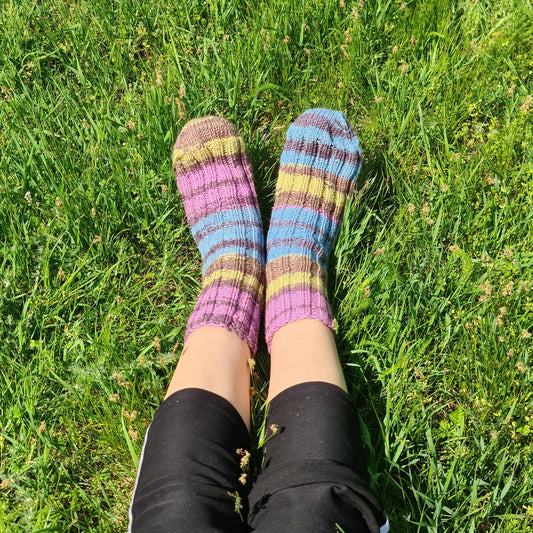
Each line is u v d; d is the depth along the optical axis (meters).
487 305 0.72
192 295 0.80
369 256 0.80
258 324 0.72
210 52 1.02
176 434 0.54
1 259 0.82
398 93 0.94
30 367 0.73
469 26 1.02
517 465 0.65
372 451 0.64
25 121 0.93
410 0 1.02
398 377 0.70
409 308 0.74
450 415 0.68
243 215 0.84
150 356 0.72
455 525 0.60
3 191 0.84
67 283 0.78
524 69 0.98
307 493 0.50
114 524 0.63
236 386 0.62
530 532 0.59
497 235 0.80
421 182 0.88
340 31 1.01
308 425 0.55
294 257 0.76
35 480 0.66
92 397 0.71
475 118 0.95
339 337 0.74
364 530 0.50
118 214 0.85
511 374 0.68
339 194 0.88
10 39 1.02
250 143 0.95
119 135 0.90
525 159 0.87
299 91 0.97
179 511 0.49
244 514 0.54
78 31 1.04
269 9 1.01
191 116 0.94
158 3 1.05
